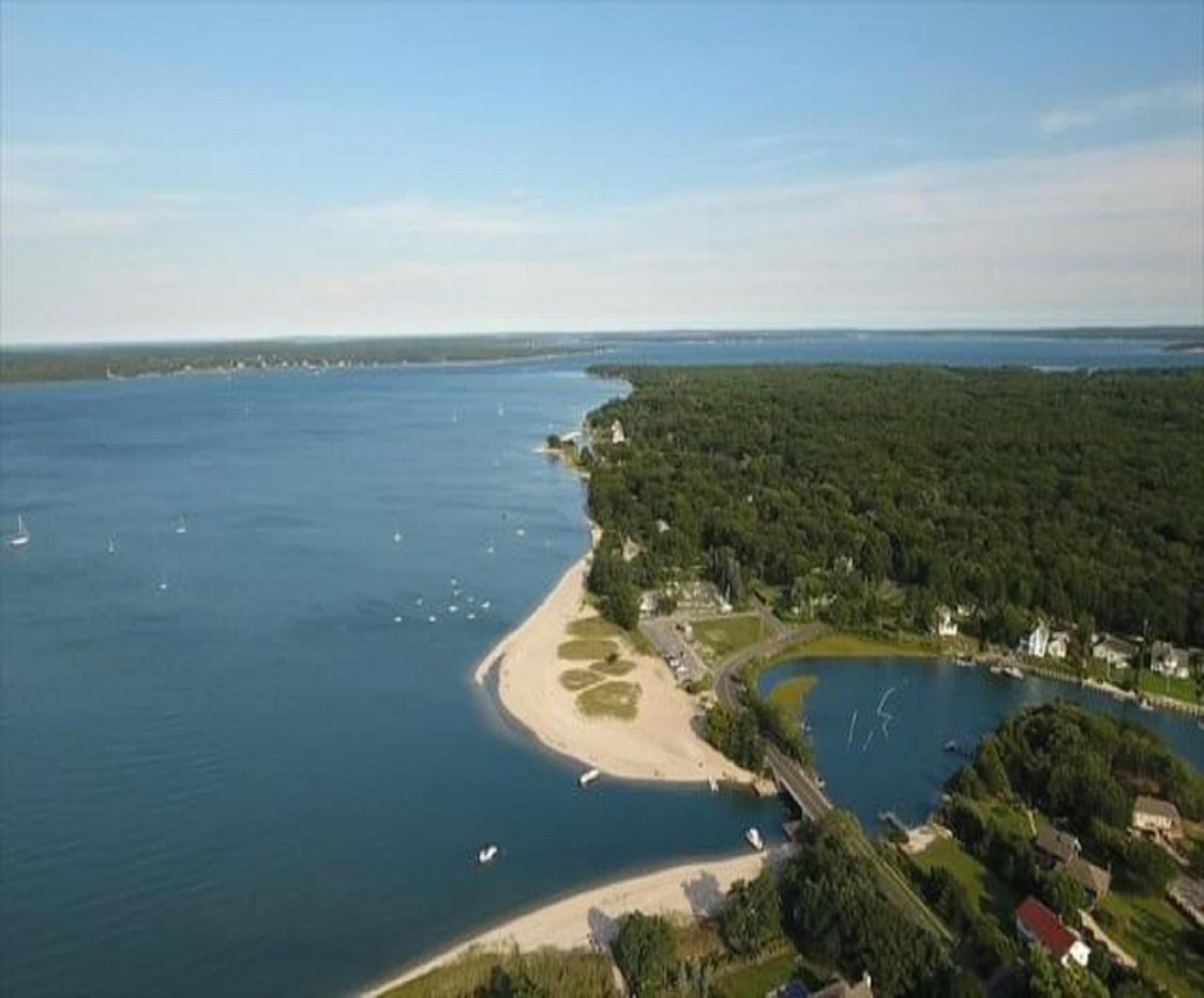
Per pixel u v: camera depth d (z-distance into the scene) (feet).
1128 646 588.91
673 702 513.86
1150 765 425.69
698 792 429.38
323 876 363.56
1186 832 392.06
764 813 414.82
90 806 404.98
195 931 332.60
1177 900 346.95
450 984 302.25
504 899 353.10
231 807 407.03
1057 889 334.65
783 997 293.43
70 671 540.93
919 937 308.19
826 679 561.43
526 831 395.75
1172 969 314.14
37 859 368.48
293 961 319.88
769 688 544.62
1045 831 374.63
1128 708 527.40
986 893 354.13
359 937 331.57
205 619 630.33
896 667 579.07
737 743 453.99
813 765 451.53
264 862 371.56
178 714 491.31
